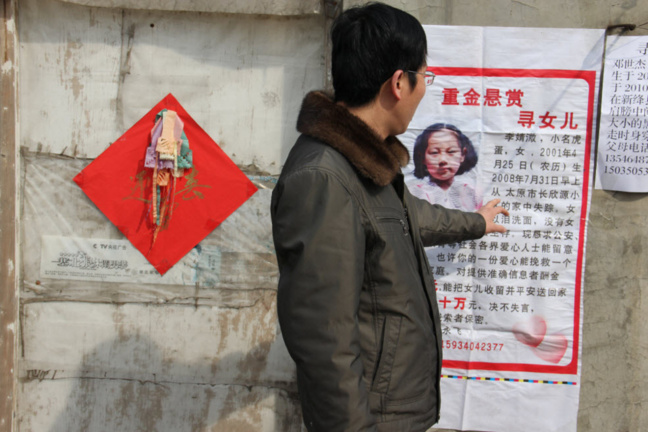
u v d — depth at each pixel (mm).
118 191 2053
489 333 1948
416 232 1347
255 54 1986
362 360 1174
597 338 1924
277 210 1143
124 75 2004
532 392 1949
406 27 1141
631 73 1822
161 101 2014
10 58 1954
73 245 2076
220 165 2035
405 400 1183
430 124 1896
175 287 2088
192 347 2105
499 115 1878
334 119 1145
